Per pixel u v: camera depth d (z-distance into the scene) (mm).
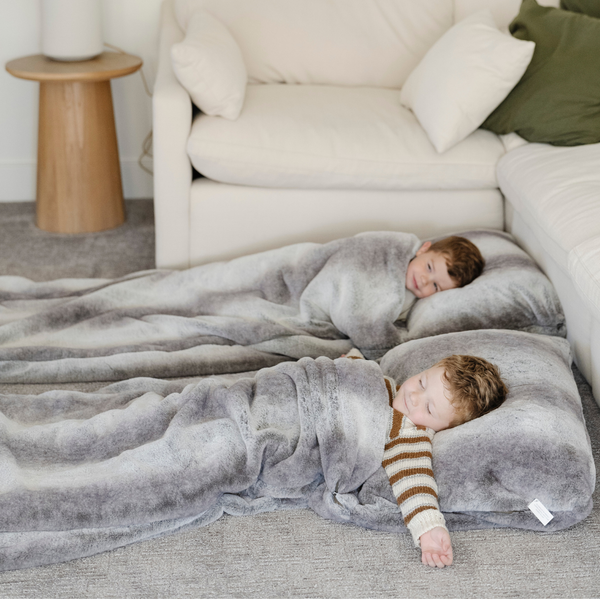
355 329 1713
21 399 1475
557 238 1613
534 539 1277
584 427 1361
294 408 1361
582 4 2209
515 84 2021
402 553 1242
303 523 1306
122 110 2723
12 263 2244
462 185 2076
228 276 1891
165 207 2020
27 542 1176
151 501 1222
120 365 1644
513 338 1528
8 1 2463
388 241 1816
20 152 2697
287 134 1978
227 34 2182
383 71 2426
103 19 2574
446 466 1275
